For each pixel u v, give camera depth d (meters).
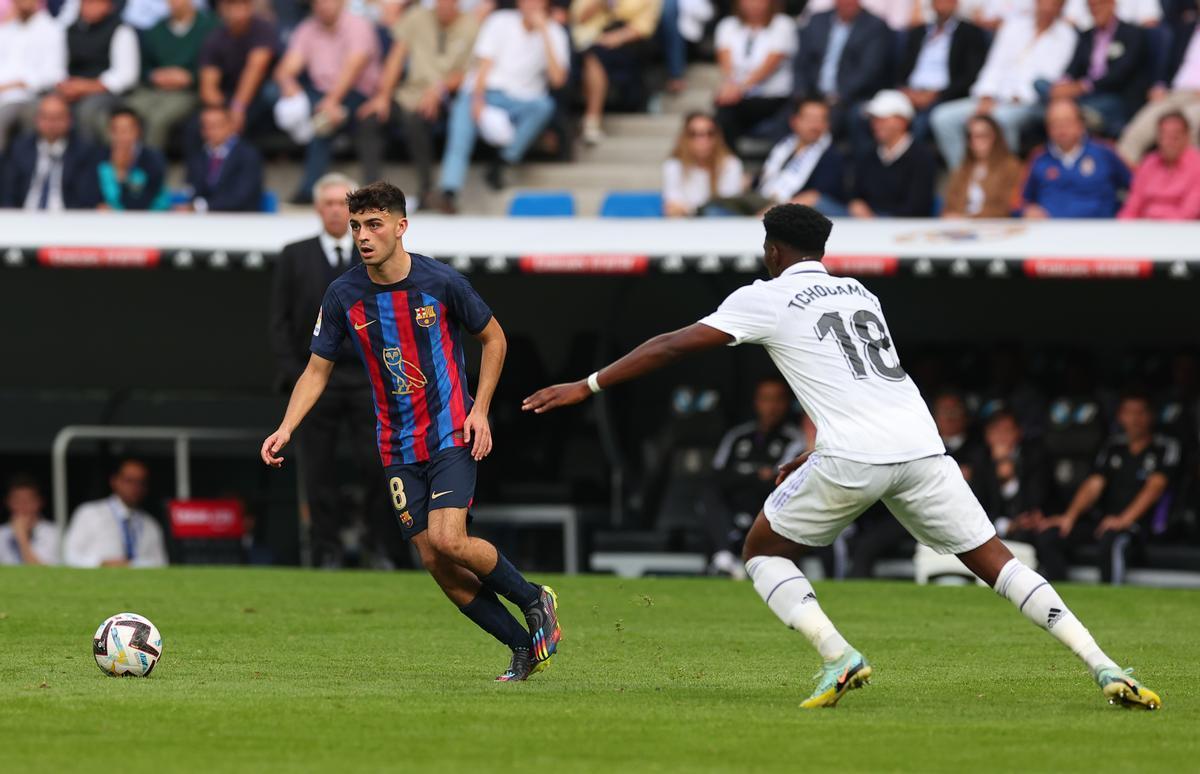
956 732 18.98
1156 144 52.62
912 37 57.88
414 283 21.75
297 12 67.94
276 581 37.72
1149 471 45.50
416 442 22.02
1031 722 19.70
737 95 59.41
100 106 59.97
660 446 52.78
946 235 47.59
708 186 54.16
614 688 22.66
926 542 20.72
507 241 48.16
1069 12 59.75
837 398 20.14
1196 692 22.45
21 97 60.84
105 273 57.31
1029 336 54.41
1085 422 48.69
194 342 57.84
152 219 50.88
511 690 22.27
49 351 58.06
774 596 20.69
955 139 55.88
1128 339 53.81
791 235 20.73
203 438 54.59
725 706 20.91
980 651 27.48
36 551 50.38
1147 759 17.39
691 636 29.33
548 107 59.12
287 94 59.81
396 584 37.25
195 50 61.94
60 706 20.30
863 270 46.31
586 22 63.03
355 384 40.84
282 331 40.50
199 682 22.80
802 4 65.75
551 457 53.22
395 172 61.56
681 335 20.39
